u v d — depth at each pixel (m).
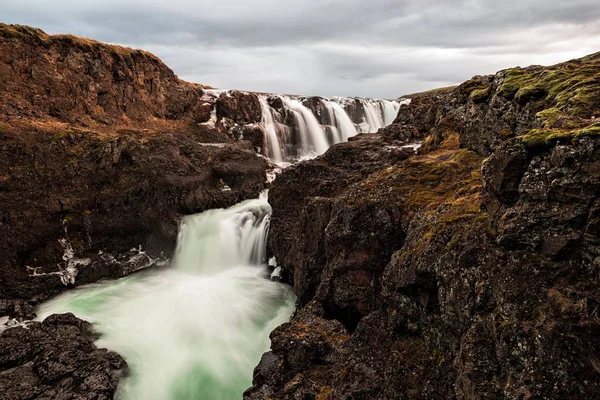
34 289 19.64
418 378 8.59
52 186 22.14
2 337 14.57
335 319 13.70
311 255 16.73
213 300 19.69
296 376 11.39
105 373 13.23
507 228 7.27
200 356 15.36
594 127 6.54
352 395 9.64
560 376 5.68
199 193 27.20
